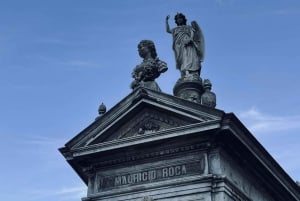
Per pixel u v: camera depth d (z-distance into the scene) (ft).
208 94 68.85
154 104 65.62
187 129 62.64
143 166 65.51
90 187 67.26
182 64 73.72
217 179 60.90
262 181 72.64
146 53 73.82
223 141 62.85
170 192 62.39
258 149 67.15
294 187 79.97
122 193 64.80
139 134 66.44
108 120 67.26
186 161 63.41
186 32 74.69
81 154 67.10
